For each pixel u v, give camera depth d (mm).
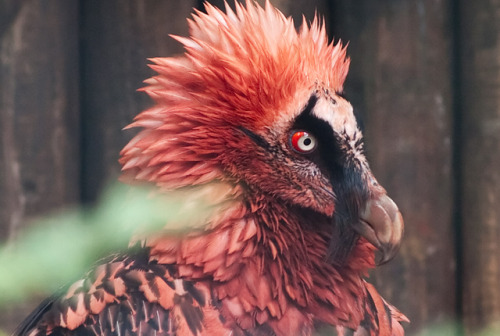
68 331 4699
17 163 5184
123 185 4715
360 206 4730
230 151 4711
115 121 5199
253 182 4723
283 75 4719
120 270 4703
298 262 4723
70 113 5207
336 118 4727
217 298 4688
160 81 4730
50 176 5195
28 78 5184
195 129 4711
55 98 5199
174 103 4723
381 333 4785
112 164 5203
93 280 4711
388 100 5246
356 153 4730
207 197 4695
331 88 4742
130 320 4676
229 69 4715
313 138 4727
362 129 4742
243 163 4715
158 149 4703
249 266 4699
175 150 4703
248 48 4727
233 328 4684
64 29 5195
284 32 4750
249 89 4715
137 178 4707
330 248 4734
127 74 5195
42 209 5191
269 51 4727
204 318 4676
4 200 5180
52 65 5195
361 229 4730
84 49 5207
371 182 4734
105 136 5207
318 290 4727
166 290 4680
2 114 5180
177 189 4699
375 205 4727
